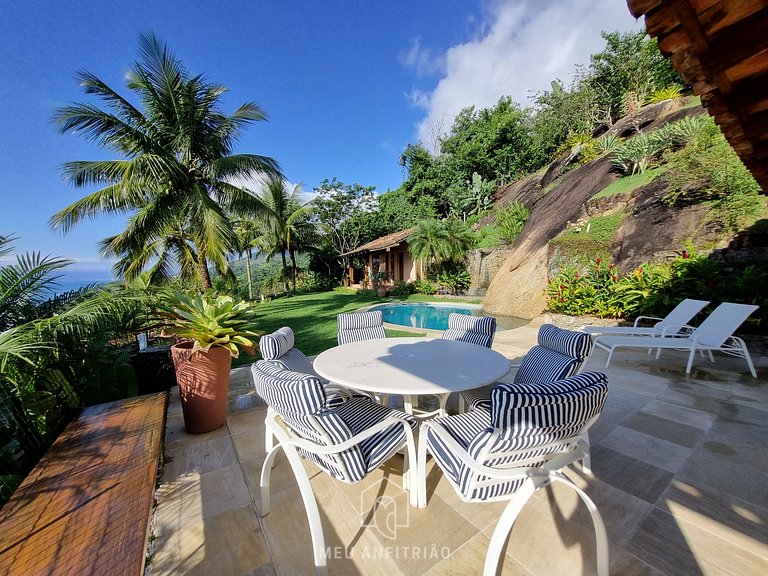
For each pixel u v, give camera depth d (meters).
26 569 1.13
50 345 2.46
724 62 1.48
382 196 24.59
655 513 1.77
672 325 4.45
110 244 8.67
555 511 1.82
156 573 1.52
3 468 2.36
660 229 6.60
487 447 1.35
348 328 3.83
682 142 7.73
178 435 2.84
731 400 3.14
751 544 1.56
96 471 1.75
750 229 5.29
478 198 17.81
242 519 1.86
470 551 1.60
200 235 8.34
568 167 13.27
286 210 19.42
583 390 1.31
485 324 3.33
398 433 1.87
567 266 7.94
